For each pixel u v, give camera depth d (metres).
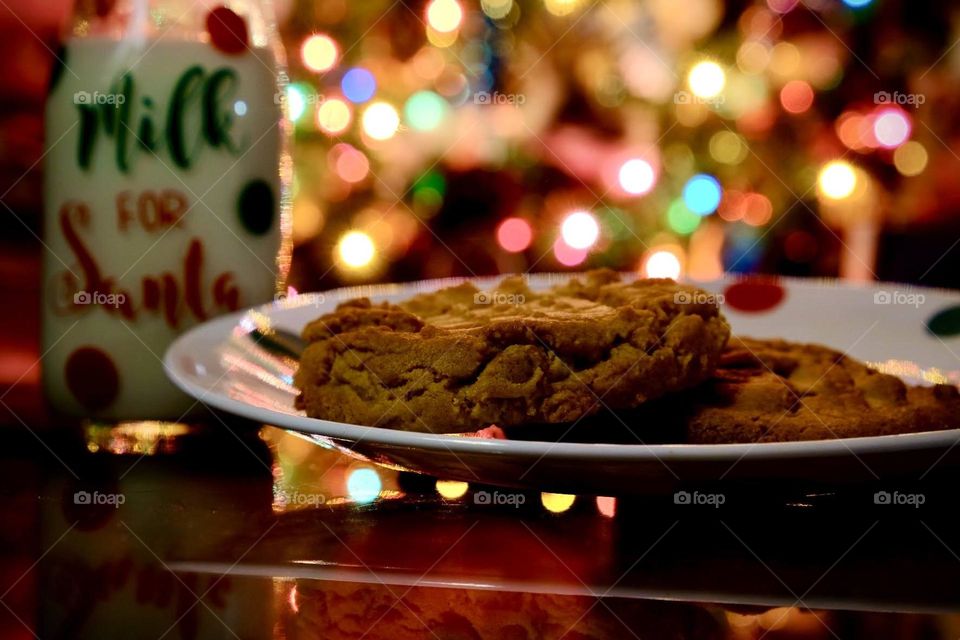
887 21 1.23
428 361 0.53
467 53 1.21
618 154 1.24
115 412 0.58
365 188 1.20
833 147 1.24
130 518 0.51
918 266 1.30
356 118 1.15
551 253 1.24
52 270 0.58
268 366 0.60
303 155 1.14
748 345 0.60
